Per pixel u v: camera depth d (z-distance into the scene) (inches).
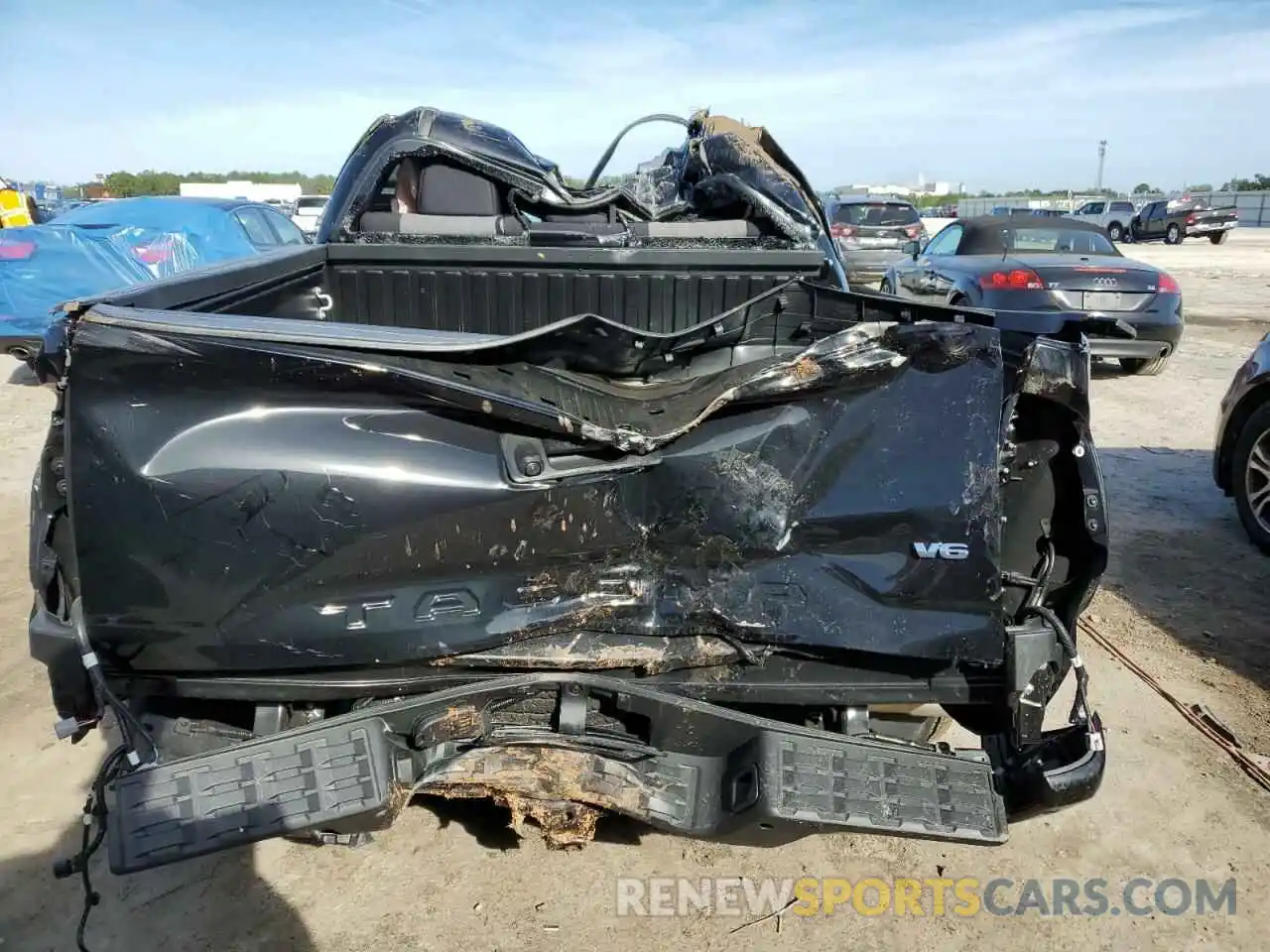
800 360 84.2
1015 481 97.3
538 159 158.4
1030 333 92.9
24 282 337.4
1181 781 123.7
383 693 85.0
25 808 113.7
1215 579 186.5
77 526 76.3
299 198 913.5
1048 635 87.1
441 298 139.1
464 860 107.7
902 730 100.9
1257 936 99.2
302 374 76.5
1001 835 81.7
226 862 106.7
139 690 84.0
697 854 110.2
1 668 146.1
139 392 75.4
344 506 77.7
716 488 85.4
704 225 151.6
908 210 657.0
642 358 104.9
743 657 87.3
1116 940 98.7
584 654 85.4
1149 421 305.7
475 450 80.4
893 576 86.4
